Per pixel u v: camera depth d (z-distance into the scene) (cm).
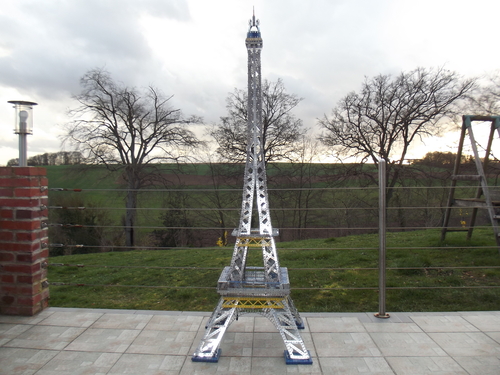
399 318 396
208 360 306
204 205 2069
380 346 333
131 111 2053
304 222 2177
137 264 909
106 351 324
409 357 312
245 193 366
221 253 1002
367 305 488
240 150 2117
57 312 411
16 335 354
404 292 529
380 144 2158
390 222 1912
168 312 412
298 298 528
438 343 338
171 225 1981
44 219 415
